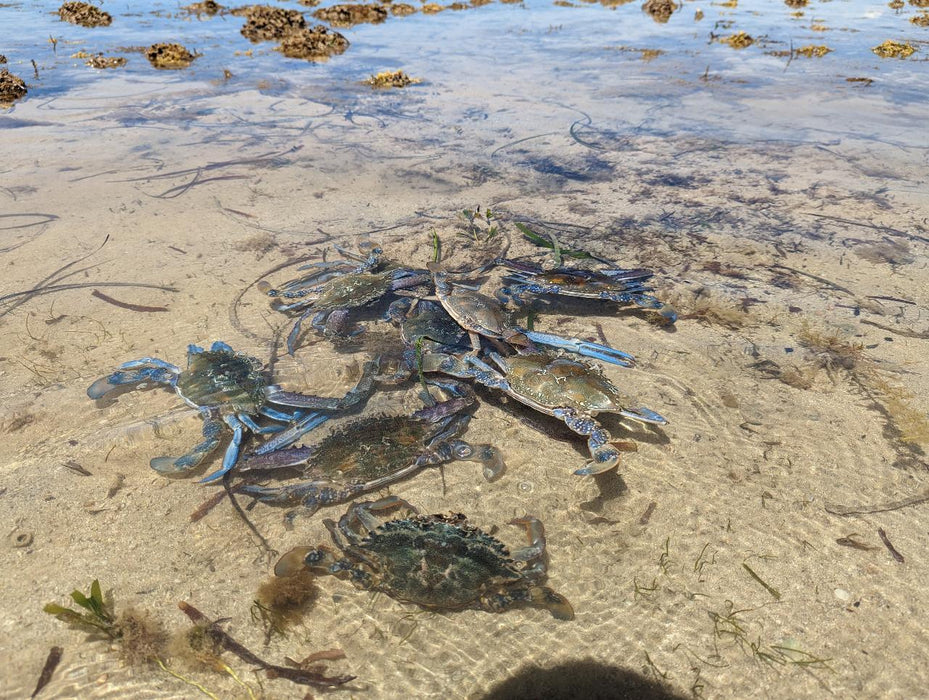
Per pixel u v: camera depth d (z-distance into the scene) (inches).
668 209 44.3
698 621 19.5
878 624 19.4
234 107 63.9
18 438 25.6
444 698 17.7
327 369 29.5
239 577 20.6
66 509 22.7
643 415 24.4
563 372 25.9
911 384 28.1
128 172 49.4
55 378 28.6
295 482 23.8
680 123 59.8
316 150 54.0
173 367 28.3
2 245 39.0
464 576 19.1
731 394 28.0
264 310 33.5
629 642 19.0
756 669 18.3
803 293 34.8
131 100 65.3
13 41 86.4
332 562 20.4
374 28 99.7
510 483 24.1
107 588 20.2
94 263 37.4
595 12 112.0
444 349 29.1
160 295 34.6
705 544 21.8
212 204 44.7
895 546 21.6
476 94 68.2
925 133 56.2
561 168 50.8
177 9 109.3
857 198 45.2
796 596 20.2
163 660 18.4
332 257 38.2
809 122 59.5
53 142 54.6
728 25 99.1
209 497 23.3
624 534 22.2
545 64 79.2
